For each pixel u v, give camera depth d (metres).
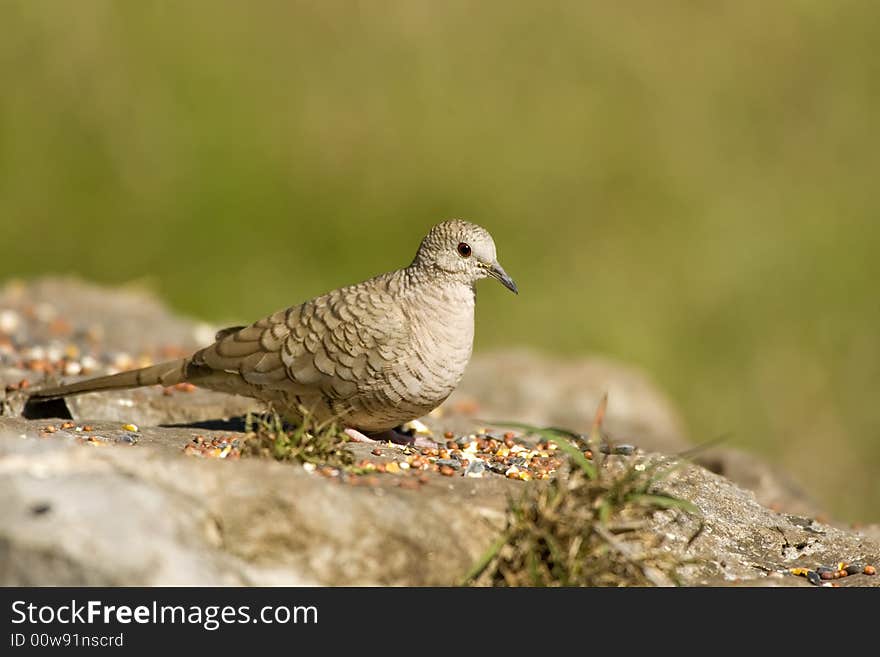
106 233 16.23
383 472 6.15
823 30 19.33
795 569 6.26
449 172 17.12
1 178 16.23
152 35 17.48
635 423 11.65
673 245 16.98
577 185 17.22
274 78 17.56
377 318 6.93
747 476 9.56
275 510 5.24
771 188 17.67
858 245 17.16
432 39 18.00
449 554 5.46
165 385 7.35
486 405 11.53
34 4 17.02
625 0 19.09
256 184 16.75
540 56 18.23
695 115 18.08
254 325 7.18
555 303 16.33
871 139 18.34
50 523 4.80
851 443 15.38
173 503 5.11
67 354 9.70
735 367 16.05
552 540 5.50
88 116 16.73
